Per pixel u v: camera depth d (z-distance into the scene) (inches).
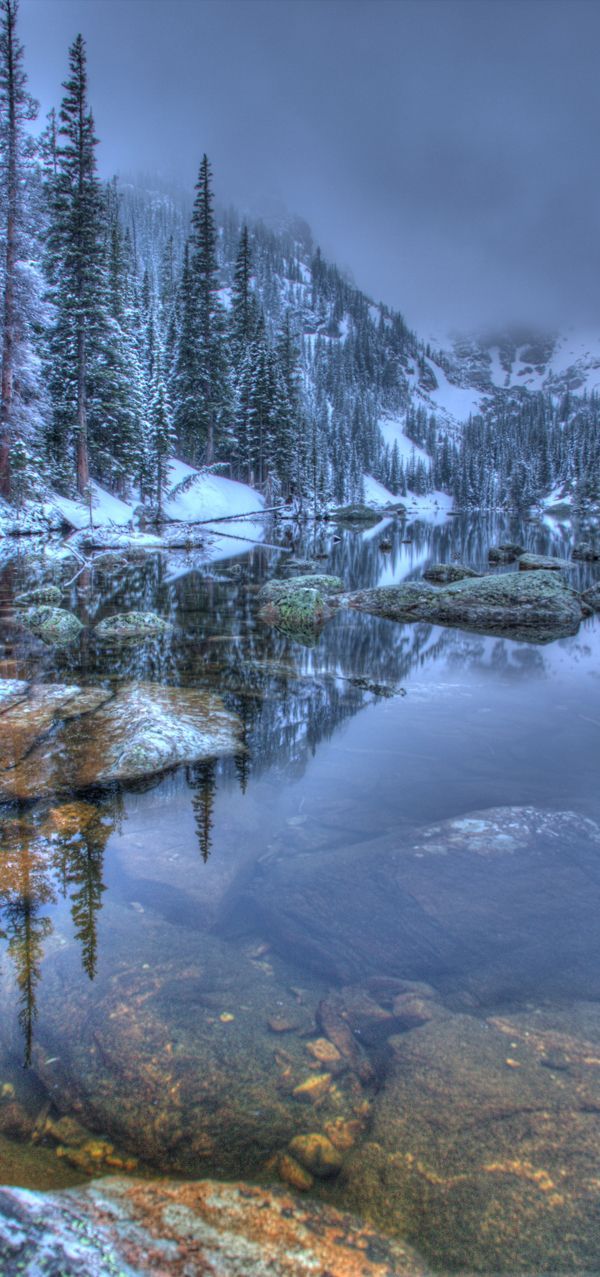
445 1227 74.3
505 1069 99.4
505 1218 75.2
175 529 1433.3
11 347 975.6
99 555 1005.8
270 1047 104.6
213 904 142.3
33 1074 97.0
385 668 371.2
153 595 683.4
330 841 171.0
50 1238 67.9
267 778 209.8
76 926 132.0
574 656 410.9
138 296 2234.3
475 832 170.1
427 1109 92.4
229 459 2178.9
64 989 114.2
